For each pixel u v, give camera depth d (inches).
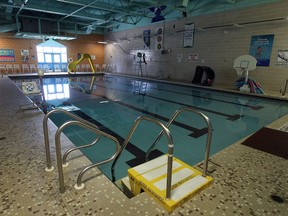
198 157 110.7
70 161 74.4
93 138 135.3
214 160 79.0
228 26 307.6
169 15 404.2
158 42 441.7
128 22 464.1
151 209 51.9
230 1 295.0
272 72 278.1
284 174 69.9
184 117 183.2
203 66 341.4
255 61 267.0
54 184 61.2
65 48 565.0
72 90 320.2
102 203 53.6
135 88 344.5
